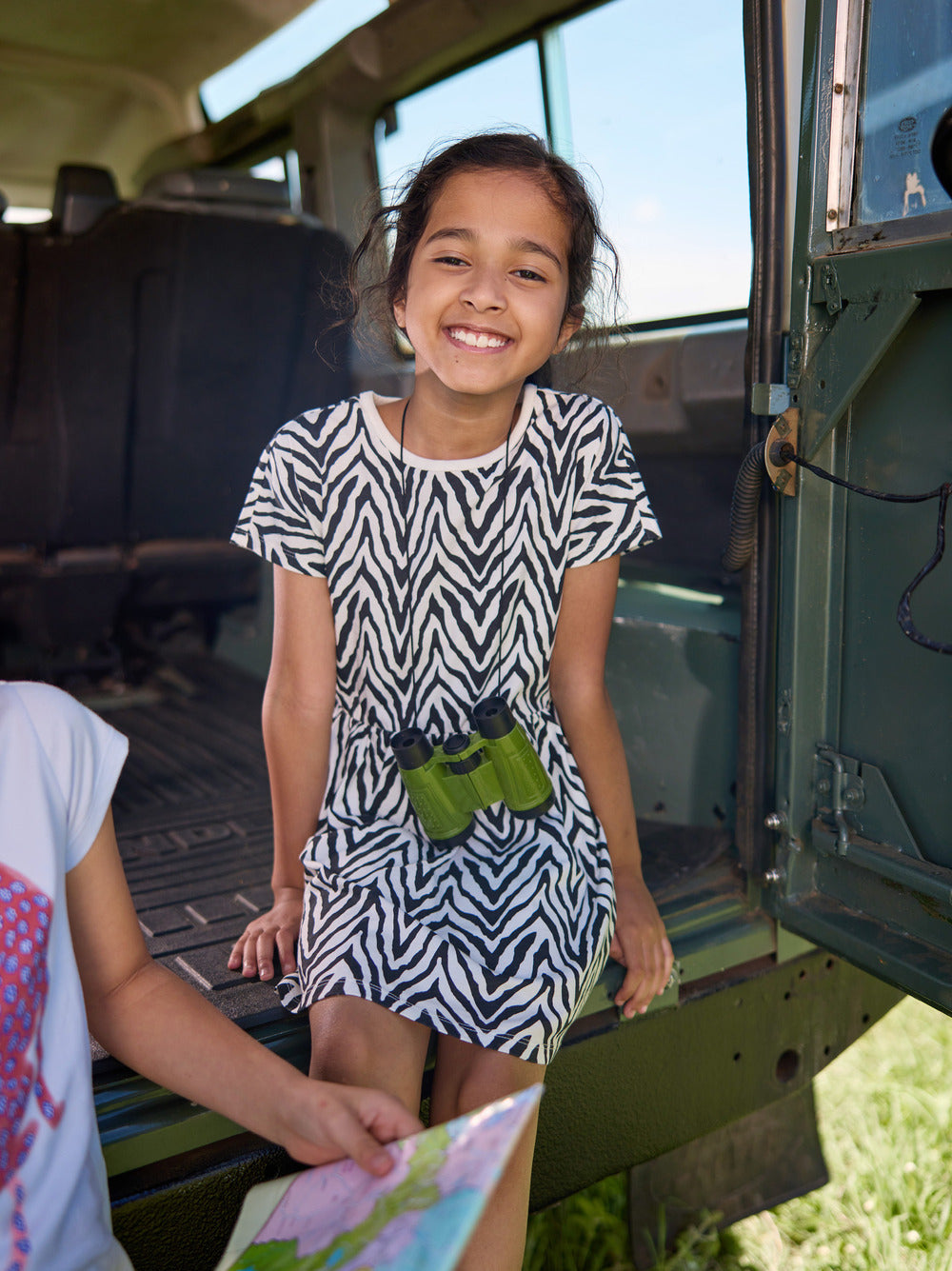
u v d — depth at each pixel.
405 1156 0.95
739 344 2.42
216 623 3.90
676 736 2.11
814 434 1.60
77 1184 0.96
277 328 3.26
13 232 2.77
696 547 2.74
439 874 1.41
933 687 1.52
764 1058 1.83
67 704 1.03
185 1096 1.12
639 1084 1.66
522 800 1.44
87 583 3.26
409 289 1.40
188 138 3.97
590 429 1.54
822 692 1.70
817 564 1.66
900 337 1.51
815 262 1.57
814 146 1.54
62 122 3.90
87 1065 0.99
